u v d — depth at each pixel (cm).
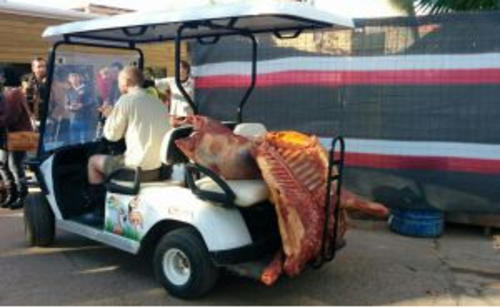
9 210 666
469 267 489
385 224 612
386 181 605
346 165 623
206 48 691
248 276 388
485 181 567
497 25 553
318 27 457
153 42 529
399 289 440
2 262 491
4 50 941
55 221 520
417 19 581
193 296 409
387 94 599
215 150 403
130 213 441
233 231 395
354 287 442
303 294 428
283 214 379
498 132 559
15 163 660
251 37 487
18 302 411
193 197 409
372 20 599
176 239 408
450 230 601
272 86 656
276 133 445
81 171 526
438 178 584
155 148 452
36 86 736
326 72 627
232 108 683
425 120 586
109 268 478
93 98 675
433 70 579
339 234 441
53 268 477
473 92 566
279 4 380
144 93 466
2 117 648
